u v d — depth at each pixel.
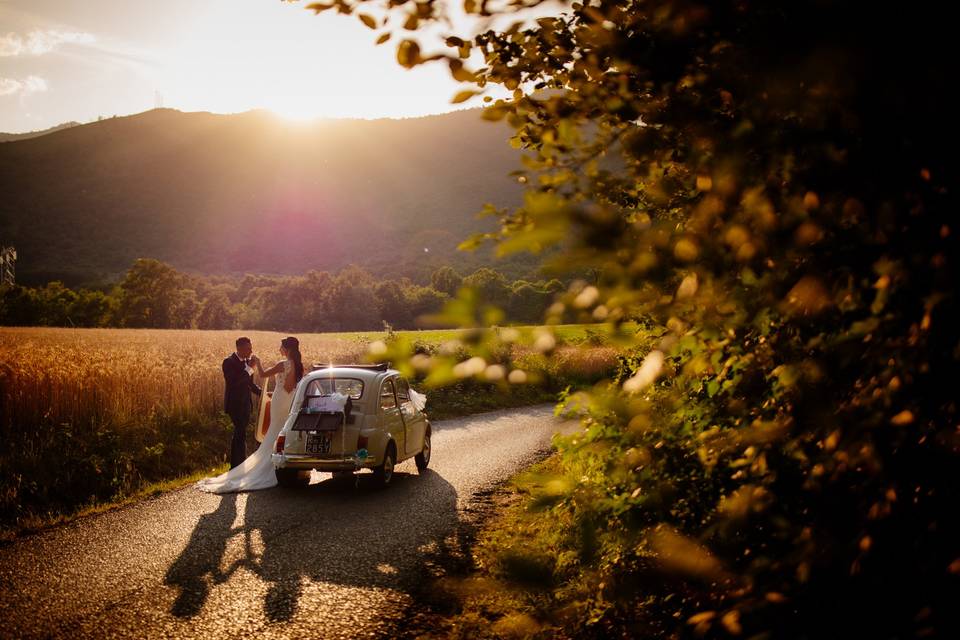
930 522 1.56
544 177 1.69
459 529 7.52
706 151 1.55
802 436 1.76
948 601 1.49
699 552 1.84
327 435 9.55
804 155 1.38
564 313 1.21
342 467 9.50
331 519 7.97
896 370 1.46
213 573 6.00
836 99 1.30
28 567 6.14
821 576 1.67
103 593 5.49
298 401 9.94
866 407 1.53
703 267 1.35
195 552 6.62
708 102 1.63
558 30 2.18
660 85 1.67
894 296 1.47
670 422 2.06
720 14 1.46
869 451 1.54
